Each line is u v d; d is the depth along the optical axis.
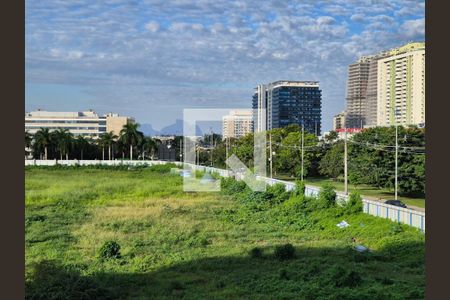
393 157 60.44
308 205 44.81
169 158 126.44
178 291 23.98
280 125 100.31
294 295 22.47
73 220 42.31
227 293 23.33
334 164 76.62
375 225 36.06
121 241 34.69
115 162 107.06
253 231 38.88
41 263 25.44
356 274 23.95
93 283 23.83
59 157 120.25
